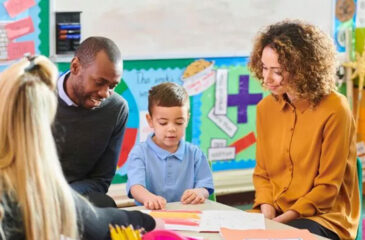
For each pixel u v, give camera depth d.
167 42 4.05
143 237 1.75
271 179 2.83
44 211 1.48
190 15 4.10
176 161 2.63
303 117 2.70
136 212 1.88
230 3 4.23
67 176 2.67
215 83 4.28
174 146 2.64
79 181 2.70
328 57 2.63
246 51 4.34
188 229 2.10
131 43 3.93
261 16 4.36
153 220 1.91
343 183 2.72
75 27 3.73
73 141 2.63
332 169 2.64
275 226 2.17
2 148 1.50
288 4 4.46
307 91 2.62
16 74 1.51
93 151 2.68
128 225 1.80
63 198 1.54
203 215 2.24
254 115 4.47
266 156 2.83
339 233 2.64
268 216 2.70
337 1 4.65
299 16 4.51
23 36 3.60
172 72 4.10
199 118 4.26
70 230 1.55
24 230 1.49
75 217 1.57
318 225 2.58
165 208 2.37
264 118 2.83
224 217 2.22
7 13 3.54
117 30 3.87
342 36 4.69
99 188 2.72
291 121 2.72
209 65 4.23
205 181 2.62
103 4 3.80
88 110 2.63
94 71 2.43
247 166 4.50
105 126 2.68
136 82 3.98
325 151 2.64
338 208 2.71
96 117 2.65
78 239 1.63
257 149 2.87
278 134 2.78
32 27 3.61
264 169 2.86
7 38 3.55
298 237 2.05
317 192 2.63
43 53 3.67
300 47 2.60
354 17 4.73
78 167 2.68
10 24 3.55
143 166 2.60
